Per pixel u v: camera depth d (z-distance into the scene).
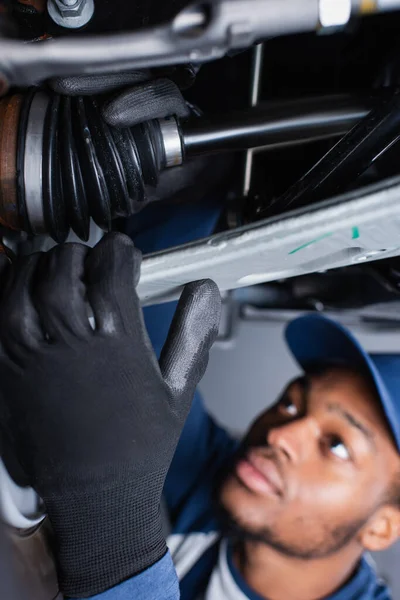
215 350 1.26
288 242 0.35
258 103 0.48
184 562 1.05
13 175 0.38
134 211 0.59
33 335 0.38
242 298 1.05
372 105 0.47
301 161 0.62
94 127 0.40
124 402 0.40
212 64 0.59
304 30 0.28
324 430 0.92
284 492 0.91
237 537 0.98
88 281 0.39
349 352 0.96
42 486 0.42
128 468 0.42
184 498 1.14
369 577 1.04
